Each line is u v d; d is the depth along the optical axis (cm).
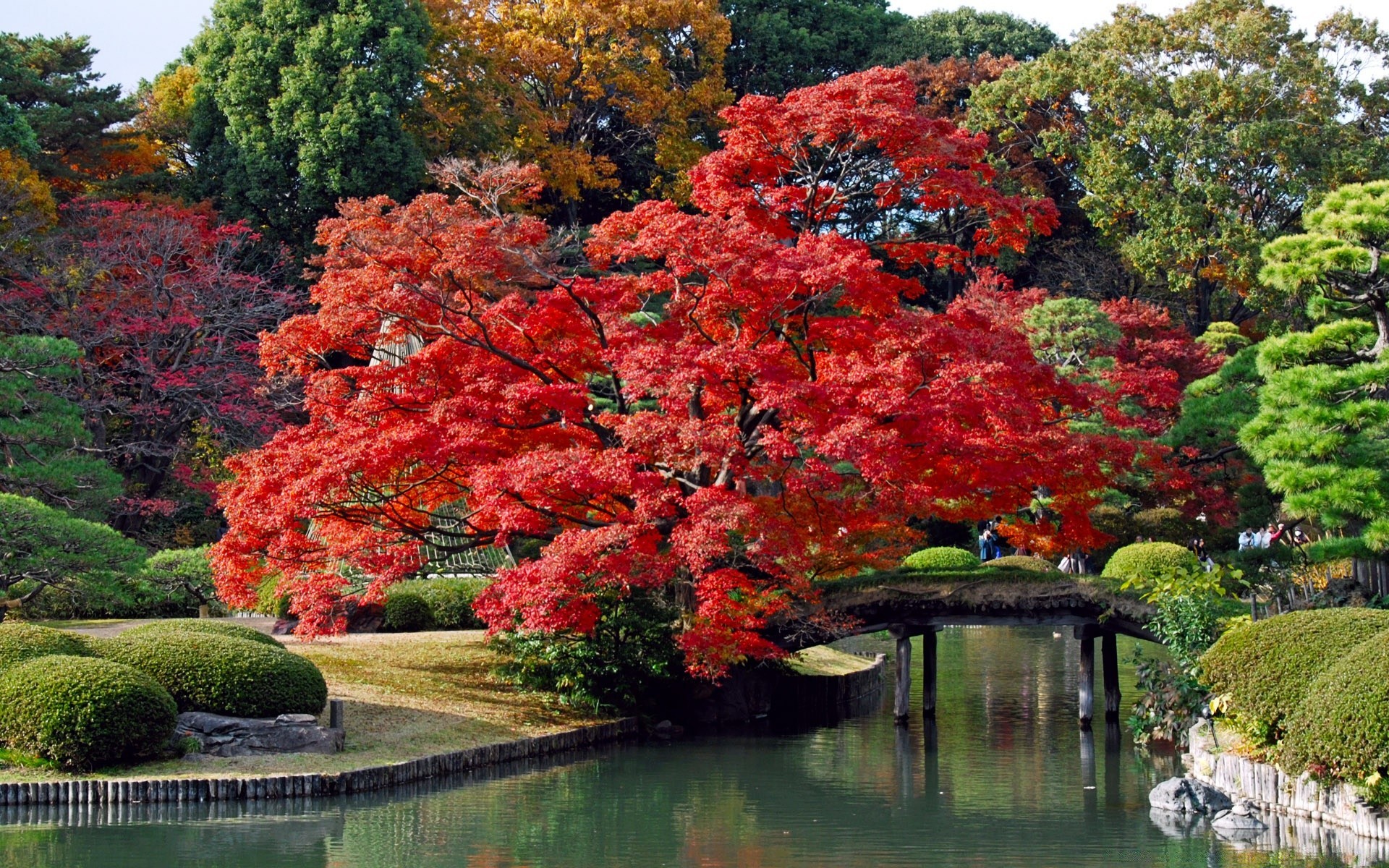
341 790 1736
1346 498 1955
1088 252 5109
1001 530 2397
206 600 2795
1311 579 2330
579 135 5078
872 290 1983
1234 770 1727
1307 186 4291
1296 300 4244
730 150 2272
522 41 4762
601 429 2133
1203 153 4334
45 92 4159
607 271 2919
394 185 4025
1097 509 3666
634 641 2316
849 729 2414
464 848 1491
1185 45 4578
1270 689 1633
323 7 4112
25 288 3403
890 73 2244
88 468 2591
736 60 5553
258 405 3597
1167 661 2533
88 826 1554
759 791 1828
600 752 2127
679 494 1908
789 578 2045
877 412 1914
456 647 2508
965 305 3306
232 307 3747
